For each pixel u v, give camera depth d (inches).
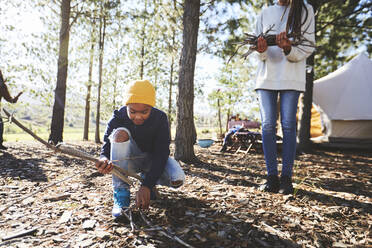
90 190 97.8
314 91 323.3
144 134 73.7
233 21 236.4
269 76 99.7
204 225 67.4
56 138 246.8
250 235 62.6
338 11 288.7
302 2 92.4
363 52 321.7
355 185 114.5
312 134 343.6
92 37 305.9
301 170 154.2
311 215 75.5
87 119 417.1
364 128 289.4
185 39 178.4
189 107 178.2
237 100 561.6
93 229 64.4
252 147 264.8
